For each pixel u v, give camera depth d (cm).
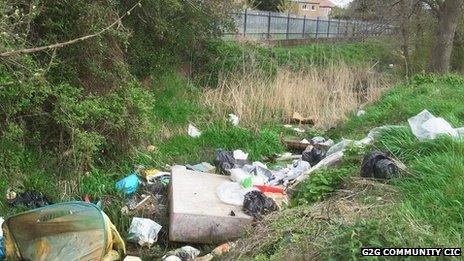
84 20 710
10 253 489
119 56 815
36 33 696
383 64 2370
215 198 620
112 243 493
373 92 1395
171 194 633
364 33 2158
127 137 761
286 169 788
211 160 862
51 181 655
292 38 2405
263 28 2228
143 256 556
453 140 586
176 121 997
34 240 484
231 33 1414
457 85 1287
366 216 421
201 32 1288
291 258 399
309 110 1217
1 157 603
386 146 637
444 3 1920
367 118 1053
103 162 735
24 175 627
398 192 498
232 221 568
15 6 628
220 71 1277
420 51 2255
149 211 643
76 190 661
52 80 686
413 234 350
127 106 752
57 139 695
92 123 696
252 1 1927
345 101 1287
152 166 790
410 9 2056
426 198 450
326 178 597
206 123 1018
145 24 995
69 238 476
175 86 1098
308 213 482
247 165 778
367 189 527
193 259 528
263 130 1015
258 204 584
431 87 1200
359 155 657
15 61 562
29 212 492
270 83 1249
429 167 516
